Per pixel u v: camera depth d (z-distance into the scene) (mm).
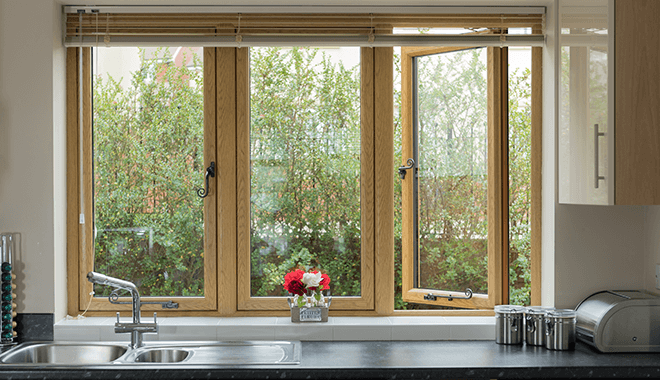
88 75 2537
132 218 2561
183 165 2564
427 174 2643
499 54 2527
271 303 2545
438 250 2631
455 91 2590
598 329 2113
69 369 1930
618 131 1981
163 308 2539
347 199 2578
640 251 2414
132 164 2561
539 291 2561
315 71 2574
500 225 2545
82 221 2508
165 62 2562
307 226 2578
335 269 2578
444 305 2596
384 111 2547
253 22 2486
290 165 2576
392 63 2559
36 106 2371
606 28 1991
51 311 2365
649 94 1991
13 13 2367
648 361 2012
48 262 2369
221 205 2529
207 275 2545
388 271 2549
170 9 2482
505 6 2516
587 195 2115
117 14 2480
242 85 2543
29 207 2367
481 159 2557
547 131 2496
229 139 2537
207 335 2371
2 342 2258
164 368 1937
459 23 2506
